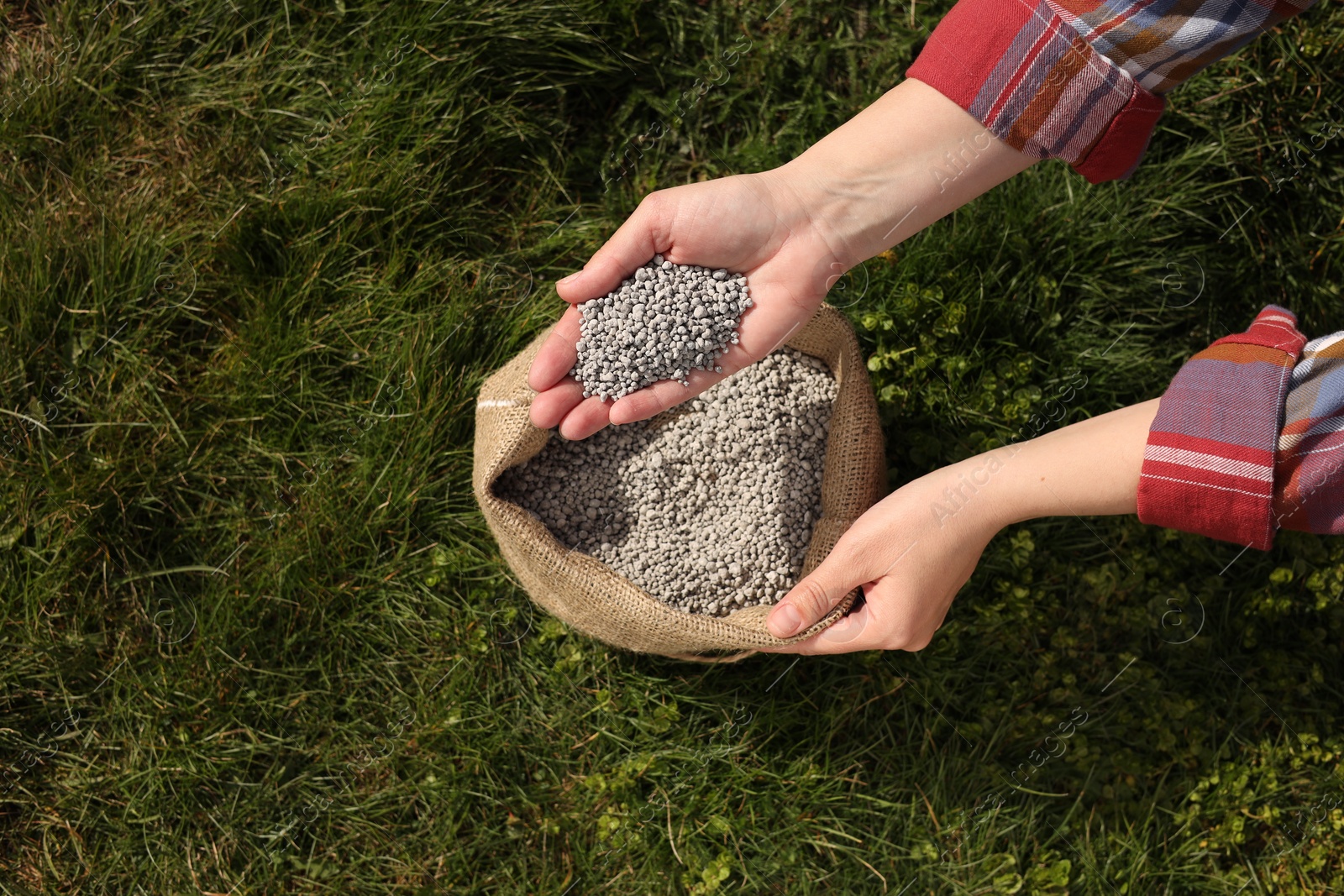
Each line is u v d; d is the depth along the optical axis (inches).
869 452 49.1
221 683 50.4
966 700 51.6
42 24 52.4
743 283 47.9
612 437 50.2
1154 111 45.4
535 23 51.7
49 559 50.4
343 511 50.8
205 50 52.0
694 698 51.1
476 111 51.8
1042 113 45.4
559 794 51.1
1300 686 51.5
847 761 51.3
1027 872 51.0
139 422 50.8
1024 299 51.9
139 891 50.1
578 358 47.7
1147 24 44.1
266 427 51.4
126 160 51.9
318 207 51.3
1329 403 43.6
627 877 50.8
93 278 50.8
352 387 51.6
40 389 50.9
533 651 51.3
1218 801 51.4
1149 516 44.9
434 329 51.2
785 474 50.1
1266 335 44.7
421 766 50.7
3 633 50.2
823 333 49.7
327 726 50.8
